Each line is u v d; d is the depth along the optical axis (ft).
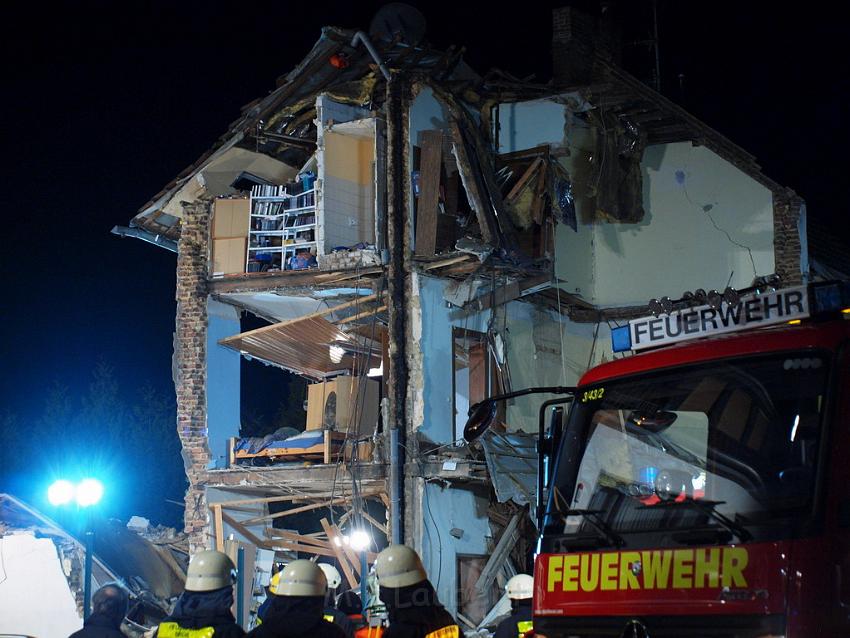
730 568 18.54
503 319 65.46
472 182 63.98
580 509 21.79
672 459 21.02
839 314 20.89
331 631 18.74
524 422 65.92
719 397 20.77
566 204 71.15
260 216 66.95
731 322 22.44
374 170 65.05
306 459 63.10
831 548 17.76
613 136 74.08
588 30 77.25
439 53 66.69
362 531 59.67
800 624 17.49
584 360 72.23
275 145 69.56
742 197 72.84
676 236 73.56
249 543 63.16
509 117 69.87
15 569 56.85
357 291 64.59
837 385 19.04
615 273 73.92
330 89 65.72
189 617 19.99
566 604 20.77
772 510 18.67
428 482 60.23
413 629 18.63
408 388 61.21
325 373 74.18
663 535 19.92
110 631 21.65
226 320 67.46
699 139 74.02
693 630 18.66
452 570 60.34
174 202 71.15
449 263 61.46
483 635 55.42
